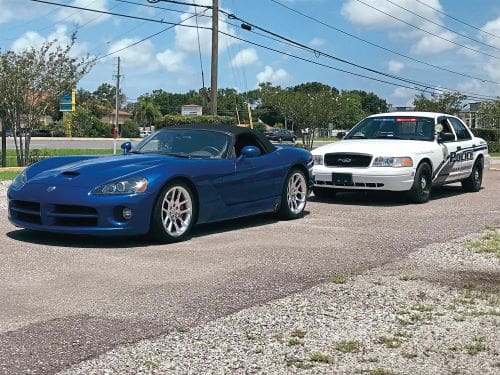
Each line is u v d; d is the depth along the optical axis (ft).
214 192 23.98
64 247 21.13
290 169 28.32
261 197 26.61
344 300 15.51
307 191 29.76
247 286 16.71
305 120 113.09
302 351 12.09
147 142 26.55
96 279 17.06
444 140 39.09
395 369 11.27
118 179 21.12
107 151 97.81
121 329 13.10
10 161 67.31
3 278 16.97
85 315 13.98
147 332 12.94
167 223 22.17
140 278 17.28
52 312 14.15
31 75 57.11
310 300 15.47
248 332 13.08
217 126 26.76
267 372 11.07
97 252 20.49
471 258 20.53
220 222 27.66
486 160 44.70
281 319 13.97
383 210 32.68
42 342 12.25
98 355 11.63
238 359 11.62
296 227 26.66
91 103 297.74
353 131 40.37
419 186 35.58
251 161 25.91
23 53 56.95
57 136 214.48
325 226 27.02
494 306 15.19
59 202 20.86
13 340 12.34
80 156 24.95
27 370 10.89
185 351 11.94
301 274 18.15
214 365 11.31
